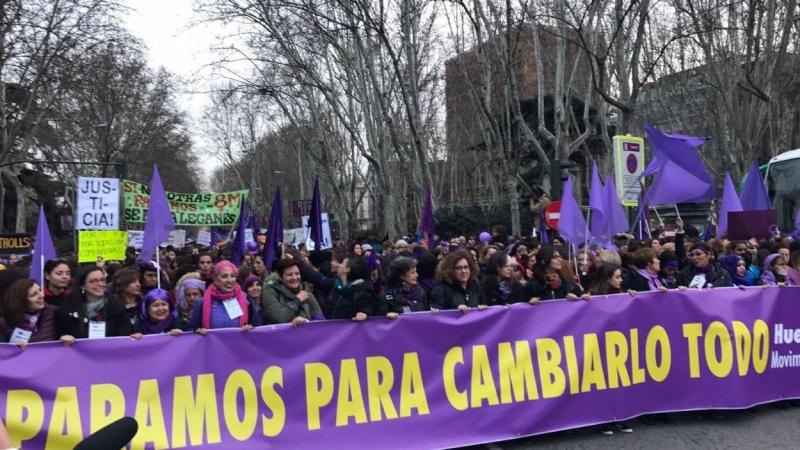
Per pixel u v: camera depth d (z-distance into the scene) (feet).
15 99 89.66
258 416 14.49
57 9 73.56
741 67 62.03
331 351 15.30
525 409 16.60
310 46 75.25
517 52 68.85
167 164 161.58
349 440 15.06
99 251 30.71
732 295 19.17
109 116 122.72
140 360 13.84
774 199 45.44
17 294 14.38
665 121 89.71
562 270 20.59
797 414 19.07
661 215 82.07
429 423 15.72
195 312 16.90
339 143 96.17
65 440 12.98
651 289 21.01
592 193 23.50
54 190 162.50
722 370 18.66
